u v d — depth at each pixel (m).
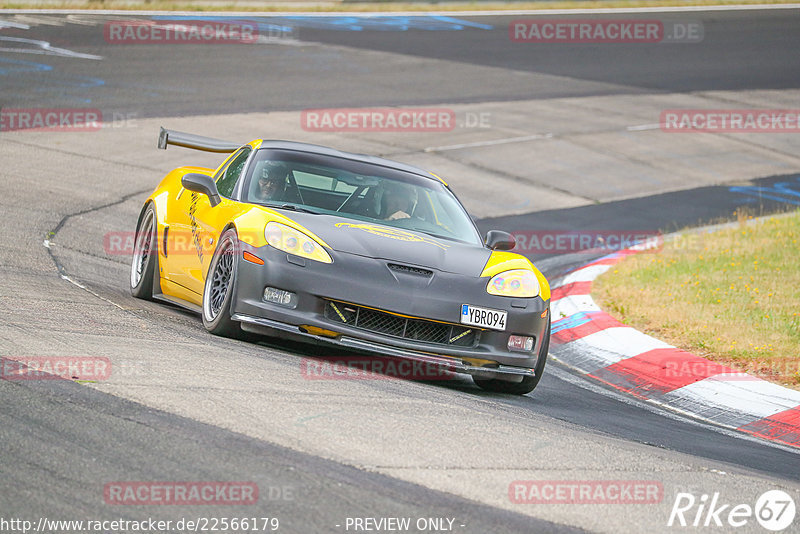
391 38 105.44
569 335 33.19
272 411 16.88
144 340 21.25
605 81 97.44
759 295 37.84
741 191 66.31
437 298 22.09
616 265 43.97
